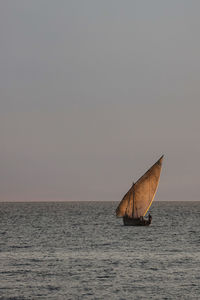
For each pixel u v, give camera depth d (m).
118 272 150.38
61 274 147.50
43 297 121.81
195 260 174.25
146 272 150.62
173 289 129.38
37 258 178.88
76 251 199.75
